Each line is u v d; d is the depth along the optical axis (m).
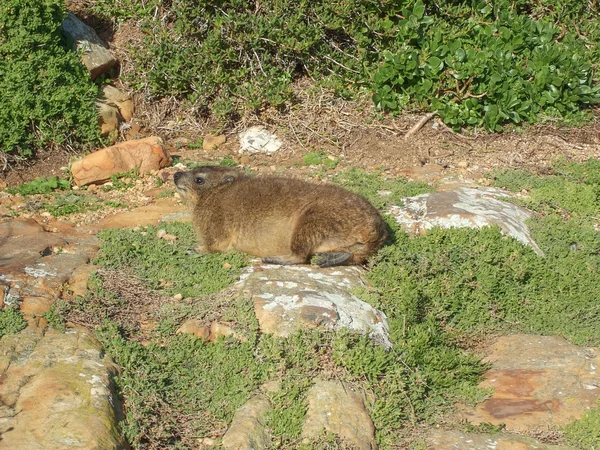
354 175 3.97
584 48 4.52
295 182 3.45
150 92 4.29
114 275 3.29
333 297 3.25
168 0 4.43
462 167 4.07
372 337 3.21
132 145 3.94
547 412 3.18
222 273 3.34
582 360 3.29
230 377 3.10
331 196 3.38
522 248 3.57
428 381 3.23
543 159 4.15
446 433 3.12
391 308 3.33
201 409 3.05
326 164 4.08
